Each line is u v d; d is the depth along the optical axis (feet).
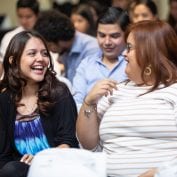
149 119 8.73
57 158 8.03
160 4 27.07
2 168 9.34
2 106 10.18
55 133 10.18
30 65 10.05
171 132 8.68
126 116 8.88
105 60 12.55
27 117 10.10
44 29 13.62
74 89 12.40
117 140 8.99
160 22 9.02
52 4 25.54
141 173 8.74
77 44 15.16
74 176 7.72
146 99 8.89
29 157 9.55
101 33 12.25
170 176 8.11
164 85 8.90
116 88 9.25
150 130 8.72
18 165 9.08
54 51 13.73
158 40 8.86
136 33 8.95
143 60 8.87
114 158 8.93
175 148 8.74
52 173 7.77
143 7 17.28
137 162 8.76
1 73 11.13
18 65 10.12
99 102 9.55
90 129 9.46
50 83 10.18
